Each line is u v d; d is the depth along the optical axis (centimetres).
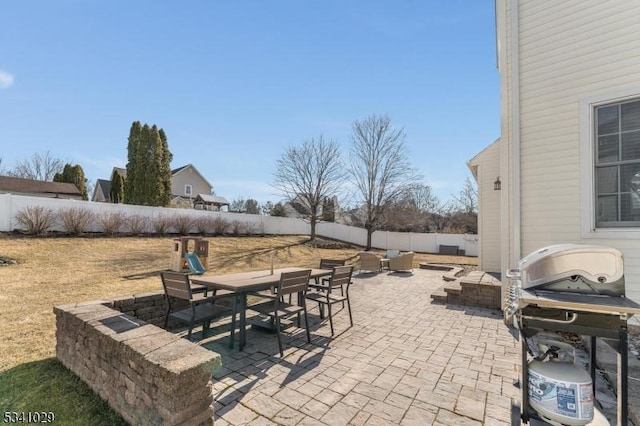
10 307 507
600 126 436
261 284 414
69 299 561
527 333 214
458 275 1023
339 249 1942
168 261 1055
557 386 199
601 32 432
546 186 472
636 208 411
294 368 344
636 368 303
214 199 3183
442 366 354
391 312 599
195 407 201
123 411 236
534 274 228
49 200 1200
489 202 1000
